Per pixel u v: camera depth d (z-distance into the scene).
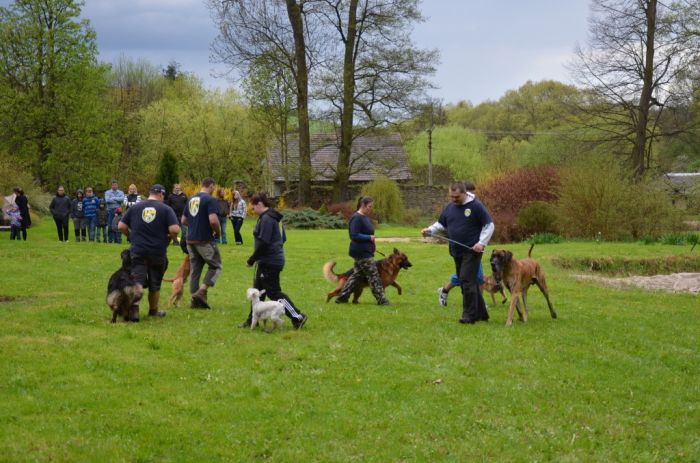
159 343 8.89
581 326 10.78
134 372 7.66
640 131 34.84
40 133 41.47
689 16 33.16
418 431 6.36
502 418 6.75
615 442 6.34
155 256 10.46
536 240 26.28
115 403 6.70
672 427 6.75
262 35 37.31
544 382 7.85
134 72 68.25
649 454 6.07
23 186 35.75
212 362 8.16
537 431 6.48
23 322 9.86
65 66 40.91
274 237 9.84
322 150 50.44
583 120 37.06
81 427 6.09
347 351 8.83
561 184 28.89
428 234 11.08
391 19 37.28
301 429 6.30
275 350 8.76
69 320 10.16
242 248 22.02
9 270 16.02
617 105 35.62
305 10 37.94
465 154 69.12
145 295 12.85
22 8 40.59
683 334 10.58
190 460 5.61
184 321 10.36
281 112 40.47
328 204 43.16
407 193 46.12
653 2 33.91
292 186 48.09
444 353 8.84
